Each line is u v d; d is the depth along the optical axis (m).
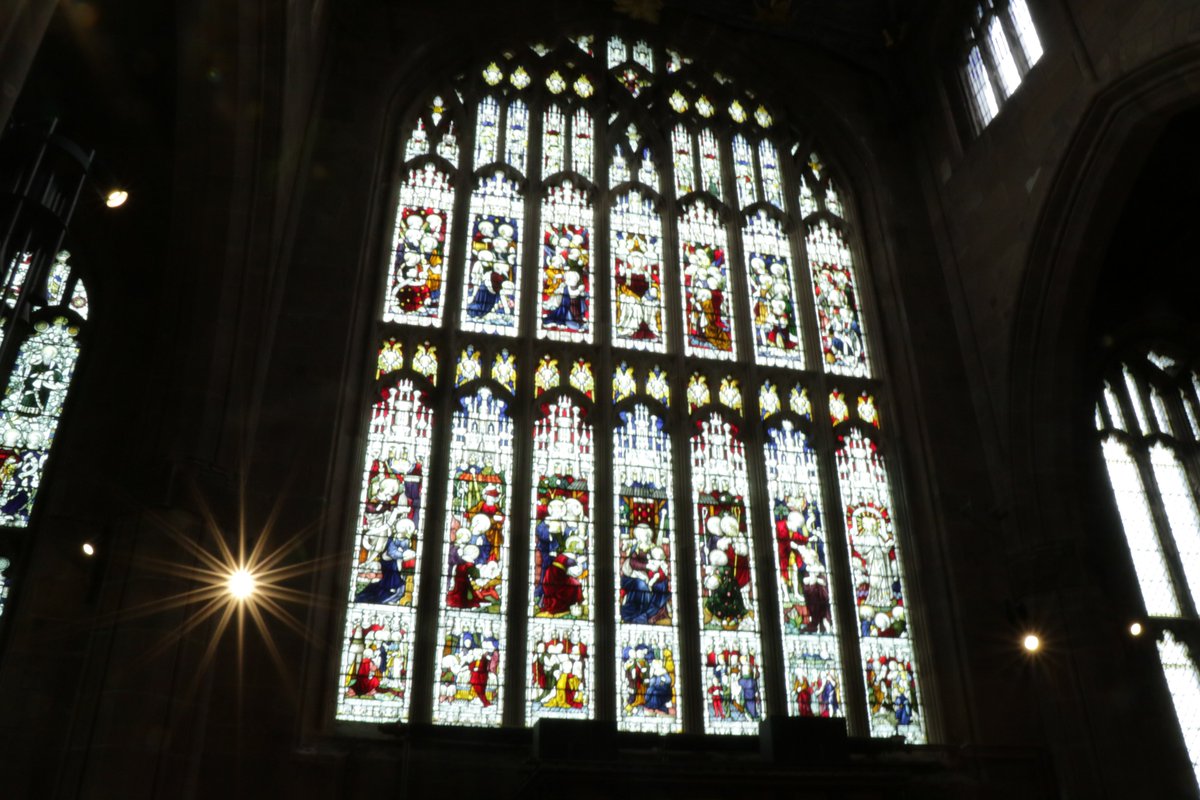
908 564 18.25
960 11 21.78
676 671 16.55
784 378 19.62
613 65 22.55
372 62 20.16
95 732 12.68
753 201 21.70
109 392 16.12
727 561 17.64
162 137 17.66
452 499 17.02
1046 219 18.41
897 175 22.20
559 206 20.38
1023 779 16.14
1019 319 18.77
